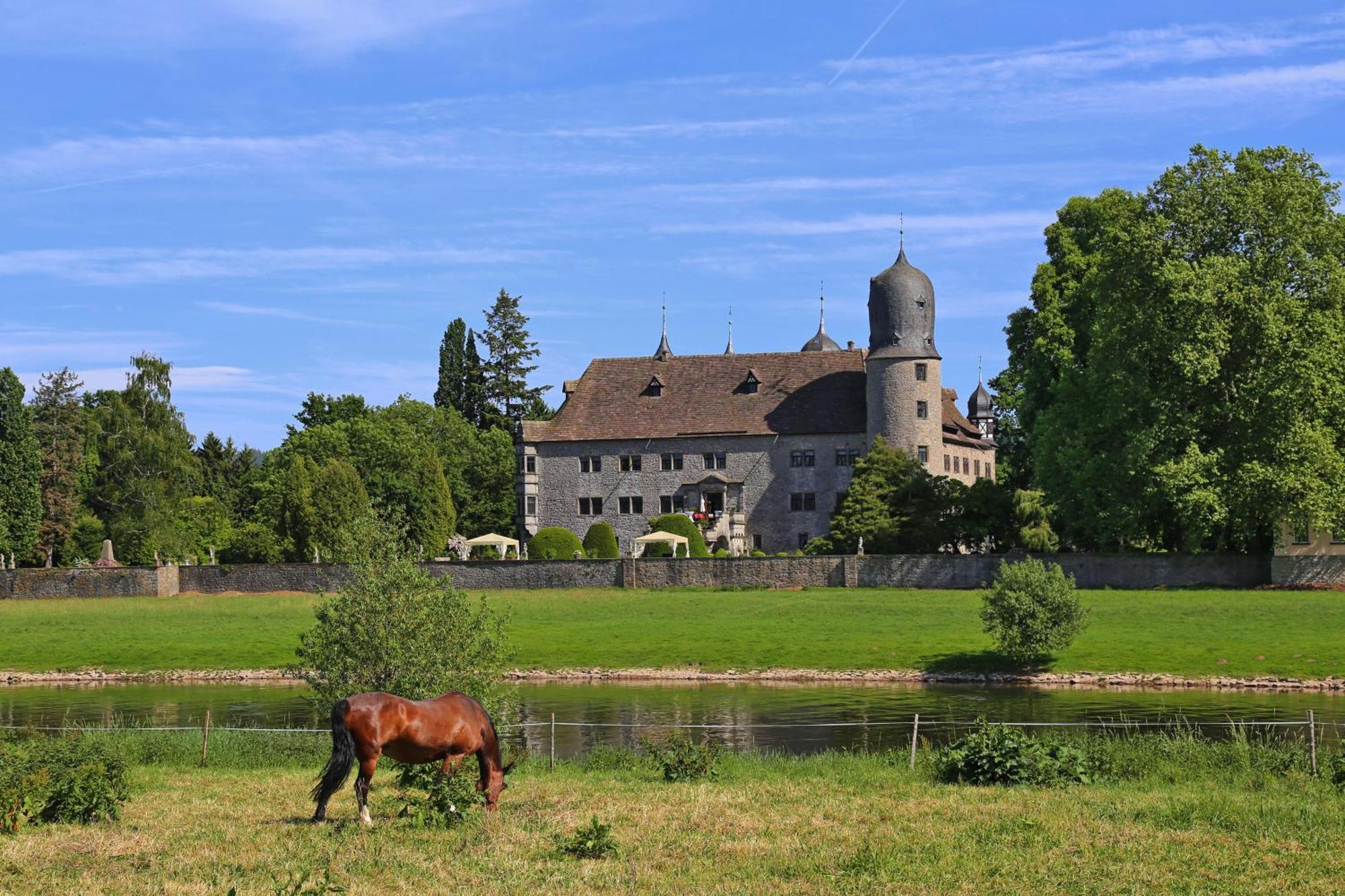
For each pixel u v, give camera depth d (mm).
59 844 18062
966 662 48438
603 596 66062
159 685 49594
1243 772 24391
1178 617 53844
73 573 71688
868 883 15914
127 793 21125
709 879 16062
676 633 55438
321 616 28000
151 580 71250
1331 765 23516
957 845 17812
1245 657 46812
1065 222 77875
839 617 57594
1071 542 73312
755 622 57375
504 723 28906
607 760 27078
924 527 76188
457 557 86125
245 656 54469
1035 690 43906
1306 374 57625
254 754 28188
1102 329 62469
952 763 23688
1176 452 59781
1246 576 62719
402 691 27250
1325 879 16078
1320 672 44719
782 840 18125
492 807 20219
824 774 25016
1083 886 15820
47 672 53188
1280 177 61438
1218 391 60719
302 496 85875
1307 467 57469
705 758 24719
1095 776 23750
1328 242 60938
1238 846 17734
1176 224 62344
